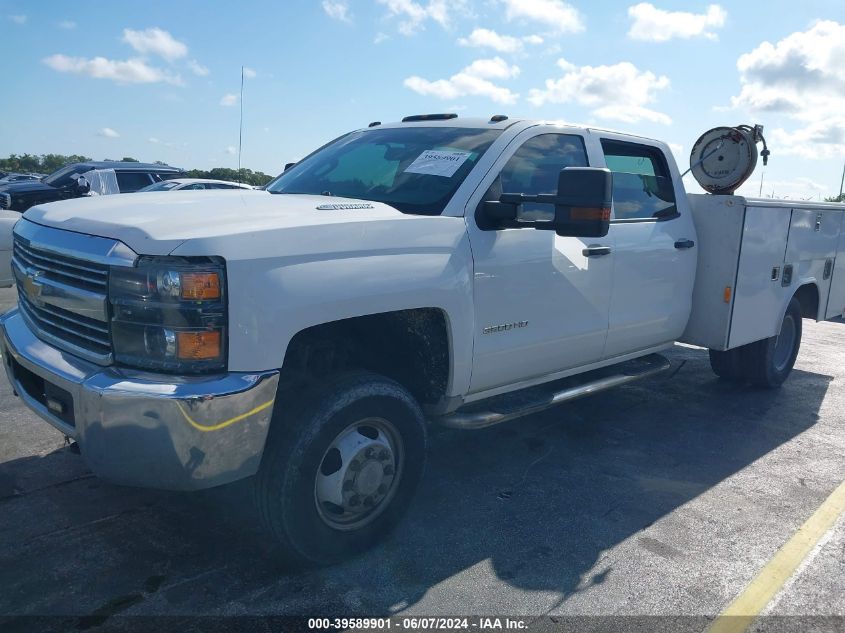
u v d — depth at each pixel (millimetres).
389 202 3814
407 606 2994
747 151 5750
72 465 4230
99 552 3305
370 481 3283
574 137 4504
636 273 4785
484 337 3766
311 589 3086
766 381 6438
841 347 8930
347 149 4594
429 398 3777
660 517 3918
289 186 4453
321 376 3447
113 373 2752
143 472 2729
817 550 3611
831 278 6945
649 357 5445
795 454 4988
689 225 5402
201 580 3113
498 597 3084
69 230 3025
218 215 3014
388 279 3197
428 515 3830
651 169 5195
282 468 2977
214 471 2734
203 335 2680
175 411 2609
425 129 4445
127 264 2703
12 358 3361
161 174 17312
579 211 3252
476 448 4879
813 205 6324
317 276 2947
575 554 3479
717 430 5453
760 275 5684
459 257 3551
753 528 3828
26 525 3525
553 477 4418
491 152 3928
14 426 4785
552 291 4125
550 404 4242
